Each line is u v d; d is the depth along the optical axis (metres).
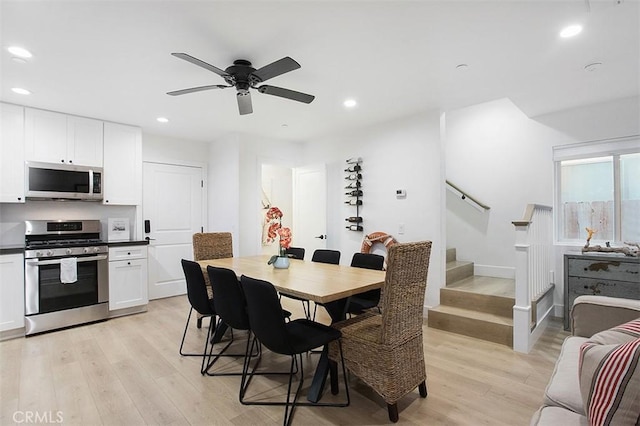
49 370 2.55
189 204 5.16
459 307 3.57
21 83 2.94
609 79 2.93
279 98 3.39
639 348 1.00
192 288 2.76
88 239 4.12
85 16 1.96
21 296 3.25
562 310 3.83
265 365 2.68
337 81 2.97
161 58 2.50
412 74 2.82
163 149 4.90
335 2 1.86
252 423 1.91
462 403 2.08
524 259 2.87
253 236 4.93
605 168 3.68
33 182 3.51
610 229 3.64
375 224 4.38
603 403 1.01
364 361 2.02
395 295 1.89
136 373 2.51
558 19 2.01
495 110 4.46
